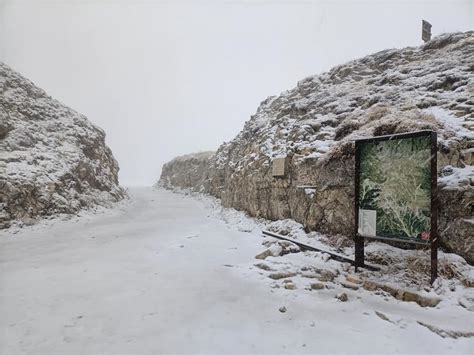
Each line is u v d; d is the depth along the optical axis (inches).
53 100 756.0
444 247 207.2
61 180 534.3
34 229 413.1
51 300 180.1
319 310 167.3
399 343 133.3
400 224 198.4
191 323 152.9
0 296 185.6
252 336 140.6
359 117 342.3
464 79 309.4
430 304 165.6
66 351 127.9
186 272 236.7
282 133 463.8
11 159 484.7
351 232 272.8
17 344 132.6
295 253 272.4
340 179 289.7
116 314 162.4
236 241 352.5
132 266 253.4
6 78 652.7
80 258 279.9
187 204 842.2
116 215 582.9
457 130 241.8
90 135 751.1
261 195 443.5
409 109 304.3
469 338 134.4
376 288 189.9
